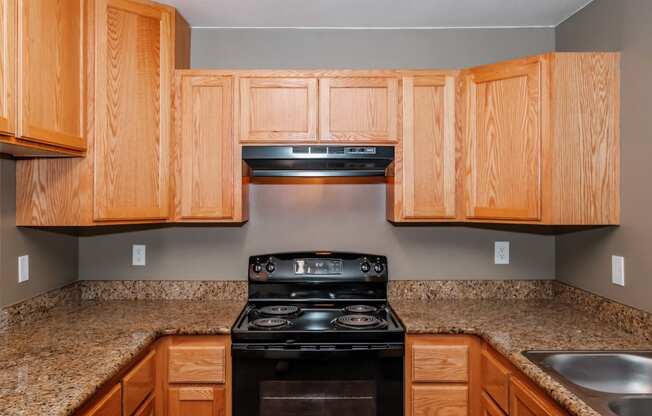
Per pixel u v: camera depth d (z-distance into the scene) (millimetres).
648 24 1655
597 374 1463
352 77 2105
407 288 2400
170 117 2059
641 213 1691
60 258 2182
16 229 1814
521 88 1917
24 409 1046
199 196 2086
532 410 1357
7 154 1710
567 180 1839
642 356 1462
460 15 2236
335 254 2346
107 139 1818
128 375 1516
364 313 2146
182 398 1831
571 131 1839
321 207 2432
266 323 1938
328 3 2082
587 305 2049
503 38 2404
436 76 2104
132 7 1903
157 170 2002
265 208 2422
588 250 2068
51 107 1516
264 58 2391
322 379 1848
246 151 2082
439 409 1854
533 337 1668
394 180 2117
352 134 2098
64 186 1789
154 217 1993
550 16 2248
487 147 2021
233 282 2381
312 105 2102
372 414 1852
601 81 1840
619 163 1819
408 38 2410
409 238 2432
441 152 2111
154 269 2396
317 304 2328
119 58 1855
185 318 1971
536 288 2404
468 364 1858
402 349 1853
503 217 1973
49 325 1830
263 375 1842
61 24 1573
